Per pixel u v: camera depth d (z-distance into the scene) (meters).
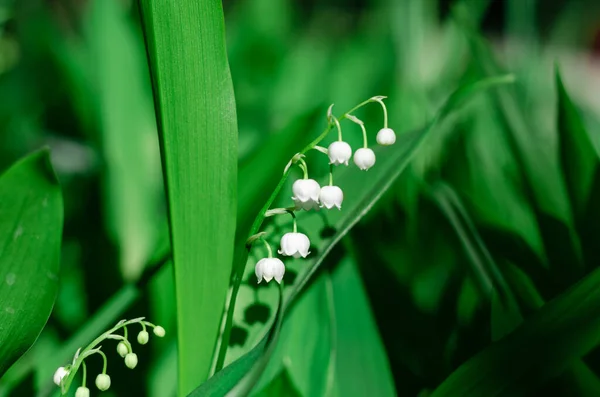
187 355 0.42
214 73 0.40
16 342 0.41
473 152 0.64
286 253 0.41
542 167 0.56
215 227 0.41
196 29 0.40
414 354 0.49
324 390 0.45
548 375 0.41
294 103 0.88
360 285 0.48
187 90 0.40
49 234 0.41
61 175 0.76
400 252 0.55
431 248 0.56
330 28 1.32
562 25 1.07
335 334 0.46
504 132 0.57
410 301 0.51
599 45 1.19
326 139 0.63
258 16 1.07
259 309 0.43
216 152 0.41
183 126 0.40
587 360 0.45
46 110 0.92
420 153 0.66
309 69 0.97
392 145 0.46
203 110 0.40
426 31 0.95
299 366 0.46
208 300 0.42
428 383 0.48
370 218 0.57
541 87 0.90
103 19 0.68
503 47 1.01
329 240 0.43
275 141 0.51
